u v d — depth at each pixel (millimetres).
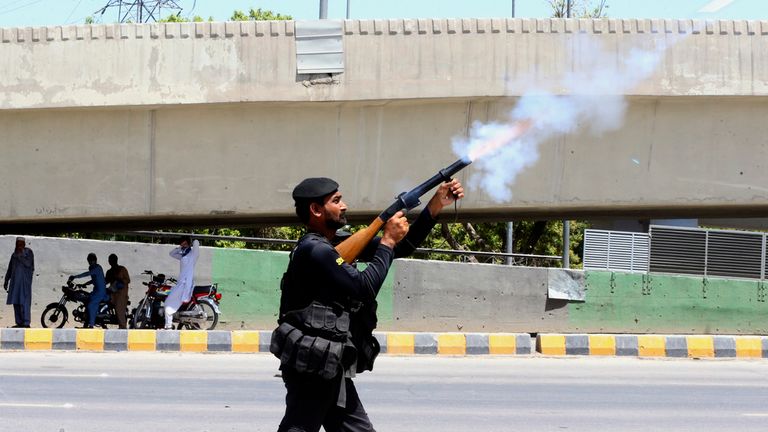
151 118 19938
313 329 5020
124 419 9875
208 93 19438
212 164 20156
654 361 16672
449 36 19375
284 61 19406
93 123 19969
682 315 21094
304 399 5086
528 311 20750
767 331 21312
